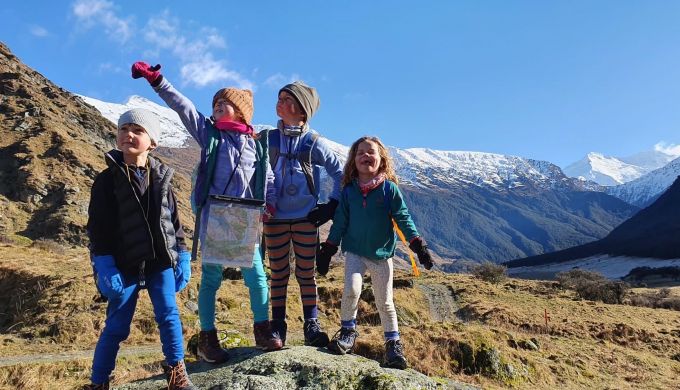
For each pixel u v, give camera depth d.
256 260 4.38
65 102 137.50
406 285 47.72
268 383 3.69
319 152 4.85
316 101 5.00
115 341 3.51
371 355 12.30
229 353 4.57
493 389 14.05
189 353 6.27
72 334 18.86
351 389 3.81
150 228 3.54
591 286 55.16
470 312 39.56
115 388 4.02
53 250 45.78
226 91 4.39
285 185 4.71
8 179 88.50
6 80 128.50
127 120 3.59
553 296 51.06
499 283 61.72
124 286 3.49
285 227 4.76
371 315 24.98
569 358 19.67
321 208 4.65
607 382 18.06
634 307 47.28
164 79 4.10
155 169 3.67
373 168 4.61
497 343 17.27
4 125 108.88
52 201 83.88
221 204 4.11
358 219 4.59
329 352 4.47
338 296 32.41
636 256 175.62
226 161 4.23
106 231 3.48
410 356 15.03
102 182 3.53
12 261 28.33
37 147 99.44
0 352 15.79
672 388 18.58
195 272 28.22
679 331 33.78
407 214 4.62
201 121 4.26
